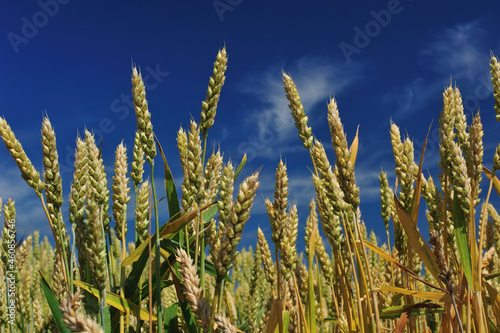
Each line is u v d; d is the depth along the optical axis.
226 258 0.40
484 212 0.48
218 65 0.51
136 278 0.54
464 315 0.50
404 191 0.55
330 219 0.52
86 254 0.47
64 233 0.47
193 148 0.50
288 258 0.51
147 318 0.53
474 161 0.48
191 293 0.41
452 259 0.55
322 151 0.50
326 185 0.49
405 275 0.58
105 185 0.53
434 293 0.50
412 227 0.51
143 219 0.52
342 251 0.53
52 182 0.46
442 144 0.50
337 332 0.59
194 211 0.50
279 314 0.49
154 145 0.49
